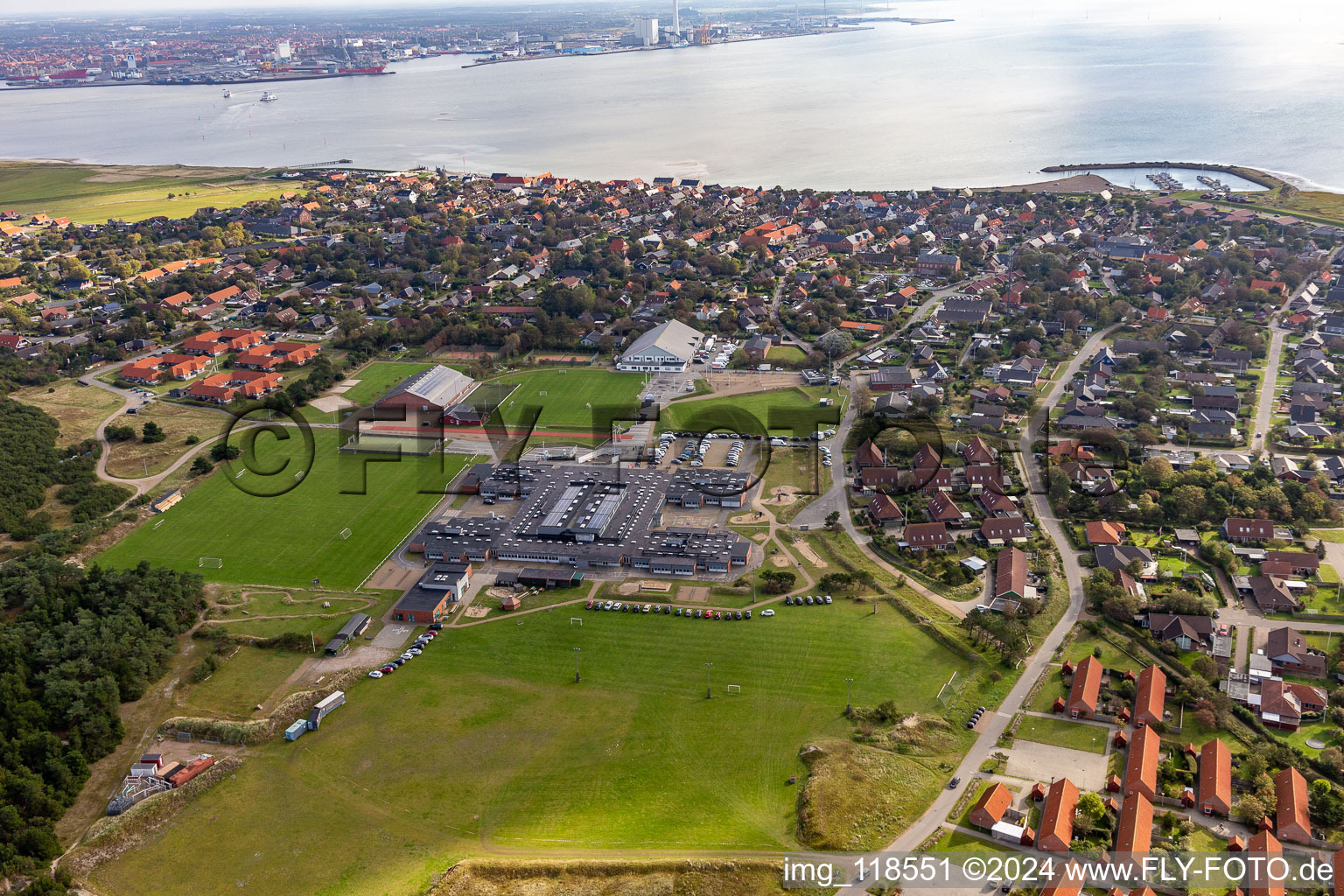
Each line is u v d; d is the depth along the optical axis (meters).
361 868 154.75
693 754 178.25
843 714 187.88
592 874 150.62
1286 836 153.25
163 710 196.38
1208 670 192.50
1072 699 185.75
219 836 163.00
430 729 187.50
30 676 197.25
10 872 155.38
